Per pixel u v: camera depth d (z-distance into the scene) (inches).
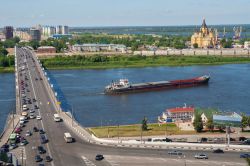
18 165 7126.0
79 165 7190.0
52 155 7751.0
